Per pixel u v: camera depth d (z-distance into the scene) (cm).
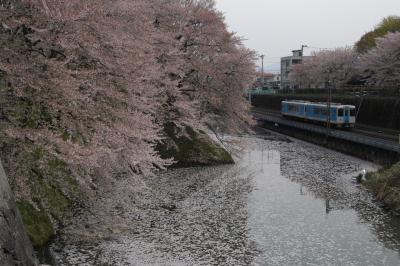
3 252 859
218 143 3844
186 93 3388
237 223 2041
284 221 2098
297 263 1598
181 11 3319
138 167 1723
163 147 3319
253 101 10675
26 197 1248
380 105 5259
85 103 1334
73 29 1288
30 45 1302
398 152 3356
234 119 3666
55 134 1257
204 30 3434
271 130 6619
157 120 2844
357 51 8581
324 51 9831
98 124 1322
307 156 4144
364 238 1889
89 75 1372
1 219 882
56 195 1577
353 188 2814
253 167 3494
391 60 5656
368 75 6519
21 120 1304
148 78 1664
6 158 1230
